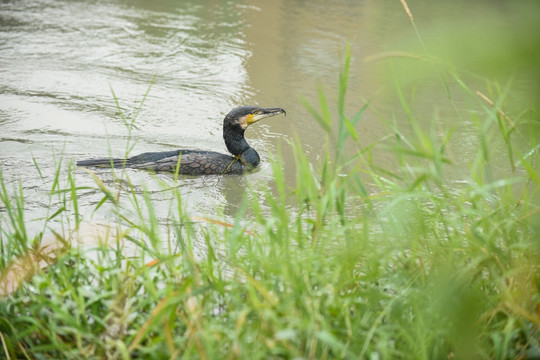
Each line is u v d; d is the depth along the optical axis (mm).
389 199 11289
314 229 8750
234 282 7590
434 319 6793
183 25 28594
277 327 6176
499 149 16781
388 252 8148
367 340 6301
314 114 7988
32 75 21172
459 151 16641
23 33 25938
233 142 15422
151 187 13617
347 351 6148
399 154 9078
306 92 21234
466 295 6402
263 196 13734
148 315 7461
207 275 7910
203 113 19172
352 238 8539
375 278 7930
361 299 7449
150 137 17047
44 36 25734
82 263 8625
